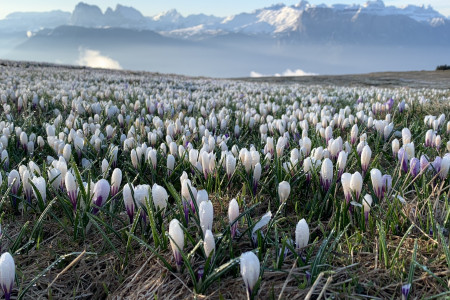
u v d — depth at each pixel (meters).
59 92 1.71
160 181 0.61
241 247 0.42
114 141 0.82
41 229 0.44
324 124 0.88
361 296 0.34
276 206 0.52
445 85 4.09
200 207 0.37
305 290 0.35
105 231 0.47
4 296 0.31
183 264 0.38
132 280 0.39
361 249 0.41
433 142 0.69
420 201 0.49
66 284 0.40
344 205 0.44
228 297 0.34
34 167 0.52
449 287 0.33
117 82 3.13
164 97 1.78
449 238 0.38
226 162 0.53
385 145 0.78
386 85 4.38
